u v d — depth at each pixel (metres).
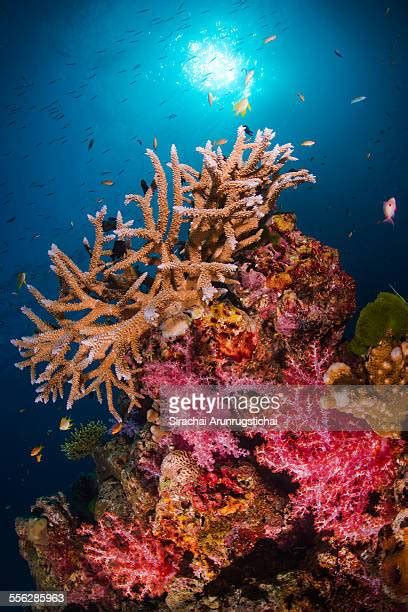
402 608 2.44
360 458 2.75
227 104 19.58
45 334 3.19
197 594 3.01
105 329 3.15
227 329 3.21
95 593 4.06
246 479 3.06
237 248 3.42
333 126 18.00
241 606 2.62
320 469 2.79
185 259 3.38
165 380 3.31
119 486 4.30
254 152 3.11
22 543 4.80
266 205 3.40
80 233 18.81
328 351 3.34
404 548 2.46
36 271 17.20
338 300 3.50
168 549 3.24
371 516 2.68
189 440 3.18
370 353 2.93
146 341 3.48
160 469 3.33
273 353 3.38
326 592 2.55
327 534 2.81
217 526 3.01
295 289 3.43
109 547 3.60
